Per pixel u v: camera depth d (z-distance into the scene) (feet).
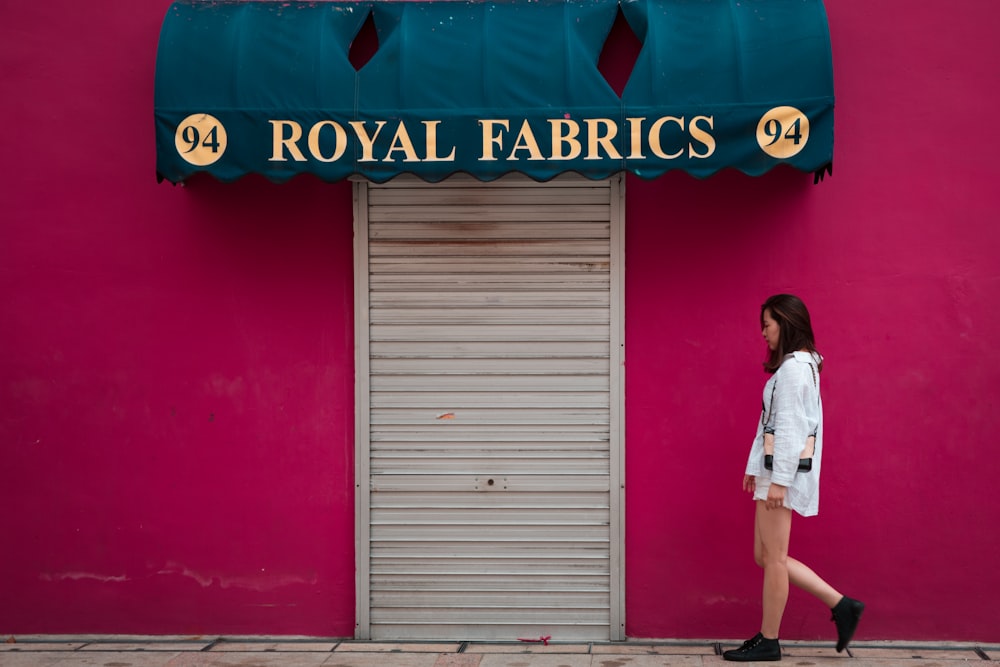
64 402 19.16
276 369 19.07
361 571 18.93
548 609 18.90
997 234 18.21
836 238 18.47
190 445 19.07
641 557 18.80
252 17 17.79
